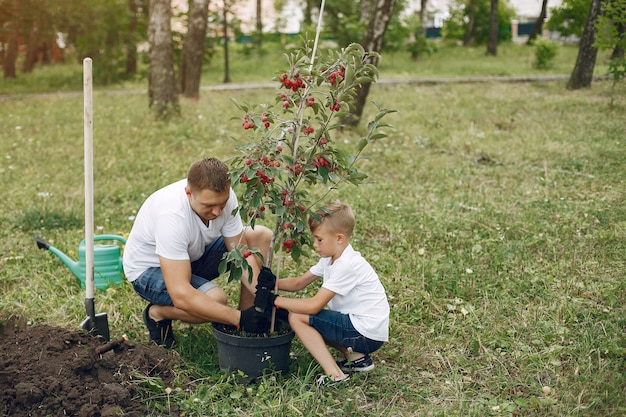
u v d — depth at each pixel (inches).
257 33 1136.2
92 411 127.6
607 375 142.0
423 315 176.9
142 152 378.0
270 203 143.1
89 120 148.9
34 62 1146.0
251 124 139.8
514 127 439.8
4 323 155.8
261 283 146.3
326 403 137.8
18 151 384.8
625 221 233.6
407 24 1013.2
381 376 149.5
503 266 202.7
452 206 263.6
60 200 284.2
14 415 126.9
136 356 146.0
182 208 149.2
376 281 149.3
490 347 160.4
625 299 178.7
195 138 413.4
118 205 279.7
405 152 372.8
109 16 871.7
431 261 206.2
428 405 138.2
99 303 184.5
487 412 135.2
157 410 135.0
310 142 140.7
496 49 1069.8
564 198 269.1
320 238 144.8
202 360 154.9
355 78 139.9
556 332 163.0
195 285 153.6
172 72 482.0
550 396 139.0
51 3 899.4
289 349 148.9
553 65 852.6
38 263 212.8
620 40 471.5
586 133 398.0
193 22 574.2
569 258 207.6
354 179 142.2
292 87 139.6
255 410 135.0
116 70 886.4
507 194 282.8
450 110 517.7
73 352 141.0
